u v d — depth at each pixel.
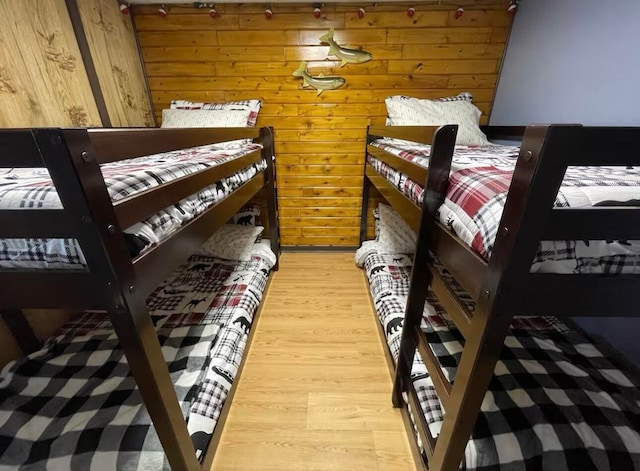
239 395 1.32
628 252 0.51
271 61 2.18
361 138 2.39
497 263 0.52
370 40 2.11
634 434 0.87
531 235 0.47
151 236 0.66
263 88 2.25
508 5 1.97
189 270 1.99
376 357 1.54
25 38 1.31
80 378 1.12
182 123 2.07
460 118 1.94
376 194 2.62
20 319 1.23
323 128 2.37
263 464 1.05
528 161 0.43
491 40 2.08
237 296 1.68
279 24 2.08
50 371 1.14
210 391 1.10
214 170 1.04
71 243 0.53
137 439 0.89
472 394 0.64
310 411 1.24
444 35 2.08
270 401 1.29
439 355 1.21
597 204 0.48
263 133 2.05
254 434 1.15
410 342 1.10
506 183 0.63
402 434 1.15
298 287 2.21
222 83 2.24
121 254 0.55
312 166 2.51
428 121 1.94
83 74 1.63
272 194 2.31
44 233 0.51
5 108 1.24
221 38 2.12
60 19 1.48
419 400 1.03
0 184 0.59
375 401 1.29
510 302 0.53
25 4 1.30
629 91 1.15
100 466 0.84
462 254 0.68
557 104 1.55
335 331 1.74
